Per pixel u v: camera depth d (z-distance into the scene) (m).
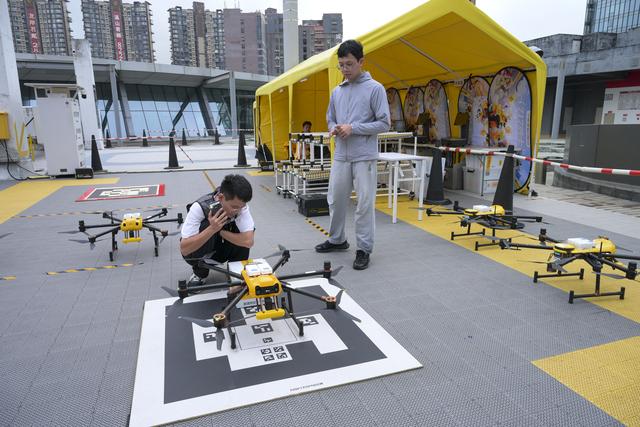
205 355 2.30
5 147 8.88
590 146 7.61
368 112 3.52
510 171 5.16
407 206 6.11
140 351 2.34
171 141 11.16
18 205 6.34
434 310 2.86
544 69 6.12
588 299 3.00
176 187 8.10
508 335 2.53
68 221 5.39
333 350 2.36
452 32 6.04
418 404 1.94
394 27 5.29
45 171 10.00
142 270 3.65
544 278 3.41
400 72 8.93
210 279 3.37
